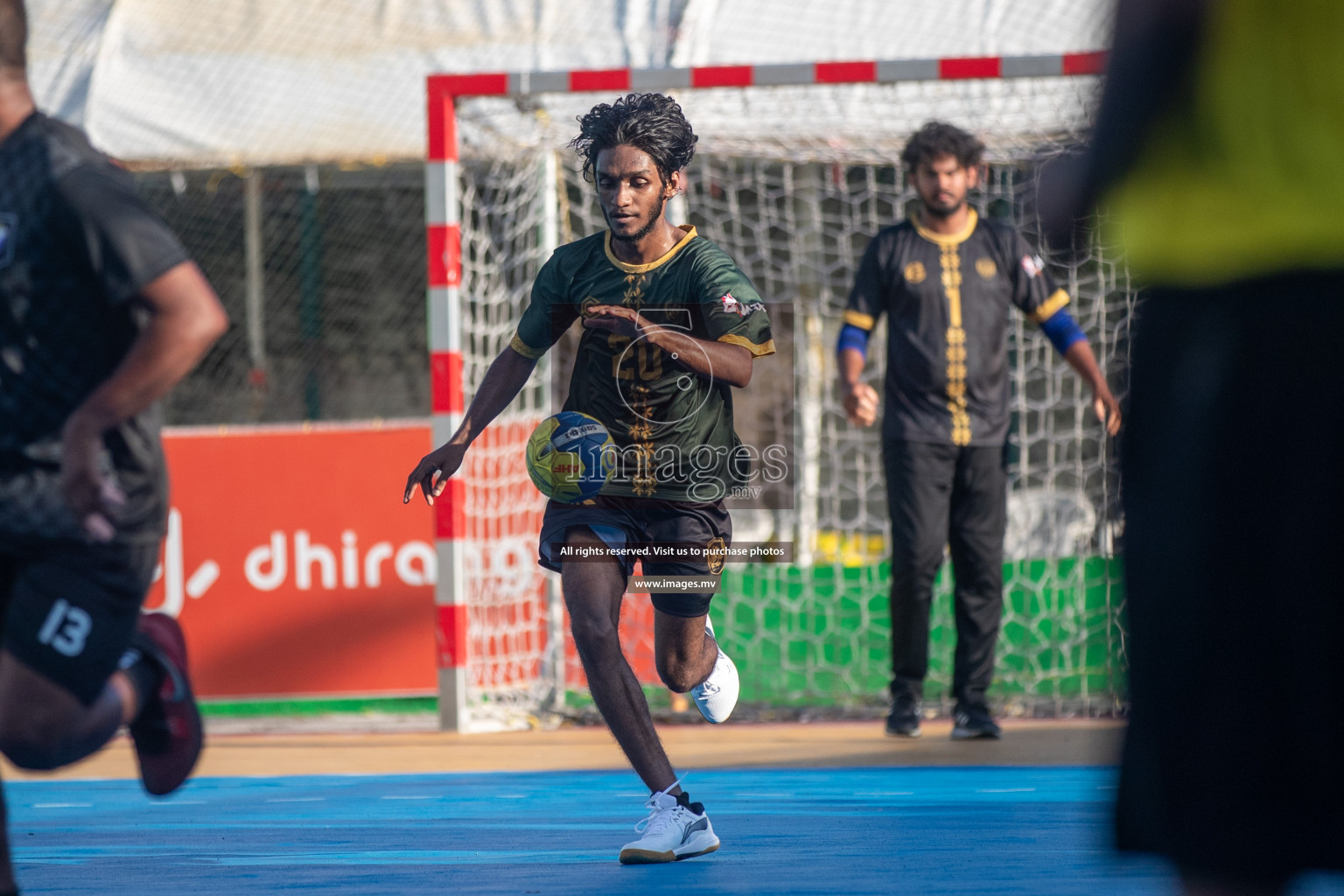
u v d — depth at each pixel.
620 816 12.75
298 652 24.52
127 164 33.00
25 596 7.47
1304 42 4.66
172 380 7.01
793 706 24.53
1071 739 18.67
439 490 11.01
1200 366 4.68
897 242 18.91
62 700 7.52
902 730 19.17
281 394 38.34
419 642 24.39
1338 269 4.56
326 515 24.59
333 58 33.16
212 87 33.38
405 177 34.97
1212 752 4.54
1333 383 4.47
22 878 9.59
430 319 22.58
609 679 10.02
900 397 18.66
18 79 7.30
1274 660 4.49
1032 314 19.05
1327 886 8.46
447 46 32.97
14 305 7.26
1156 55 4.73
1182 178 4.81
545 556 10.37
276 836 11.69
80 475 6.88
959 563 18.83
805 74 22.73
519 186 25.91
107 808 14.02
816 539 28.23
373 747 19.59
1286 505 4.47
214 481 24.75
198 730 9.27
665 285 10.70
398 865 9.93
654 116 10.42
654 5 32.38
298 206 38.09
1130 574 4.83
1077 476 26.33
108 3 34.50
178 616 24.64
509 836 11.49
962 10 31.23
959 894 8.37
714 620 25.42
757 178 29.67
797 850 10.28
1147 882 8.77
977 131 25.83
